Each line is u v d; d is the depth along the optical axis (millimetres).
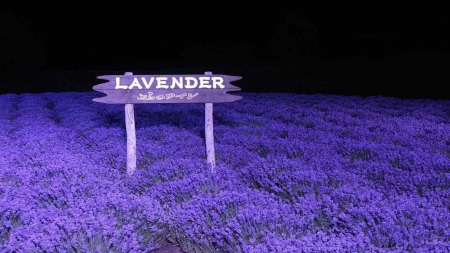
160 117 10133
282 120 9977
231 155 6863
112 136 8203
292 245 3822
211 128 6496
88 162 6660
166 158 6836
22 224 4516
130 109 6379
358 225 4125
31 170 6008
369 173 5781
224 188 5457
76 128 9047
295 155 6930
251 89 19641
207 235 4379
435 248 3506
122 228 4371
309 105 12141
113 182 5910
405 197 4816
